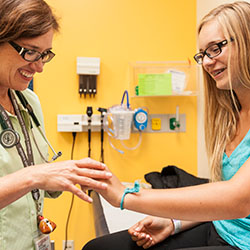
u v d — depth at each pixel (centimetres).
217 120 123
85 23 194
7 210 89
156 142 204
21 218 94
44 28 83
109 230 131
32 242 97
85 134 196
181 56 203
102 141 197
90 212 196
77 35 194
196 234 123
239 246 100
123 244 114
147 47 200
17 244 92
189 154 207
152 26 200
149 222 117
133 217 145
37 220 101
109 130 191
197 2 201
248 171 86
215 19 106
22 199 94
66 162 91
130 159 202
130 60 199
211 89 124
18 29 79
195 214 88
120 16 197
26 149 102
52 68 192
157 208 90
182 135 205
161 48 201
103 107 198
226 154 117
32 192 100
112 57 198
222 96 119
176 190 92
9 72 88
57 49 192
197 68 201
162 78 190
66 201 196
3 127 93
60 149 194
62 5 192
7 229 89
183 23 202
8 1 79
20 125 103
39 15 83
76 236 198
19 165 95
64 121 189
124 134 189
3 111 94
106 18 196
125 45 198
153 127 202
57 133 194
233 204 85
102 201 163
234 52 102
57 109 193
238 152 107
